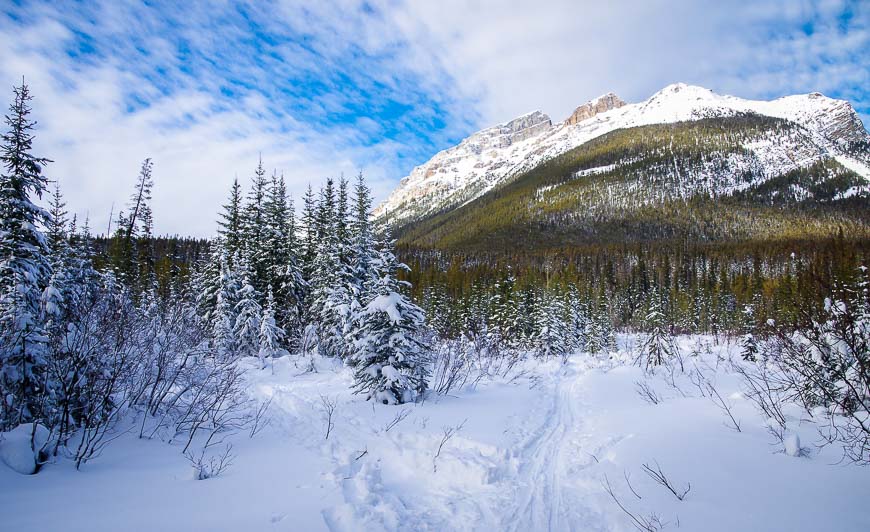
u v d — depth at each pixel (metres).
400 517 5.49
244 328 22.50
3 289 8.45
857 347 6.42
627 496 5.54
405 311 11.23
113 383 7.94
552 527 5.29
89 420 7.24
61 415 7.40
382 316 11.22
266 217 27.78
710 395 9.73
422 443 8.24
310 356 20.17
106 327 8.12
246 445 8.22
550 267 110.81
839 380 6.80
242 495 5.77
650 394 11.05
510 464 7.36
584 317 50.50
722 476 5.54
